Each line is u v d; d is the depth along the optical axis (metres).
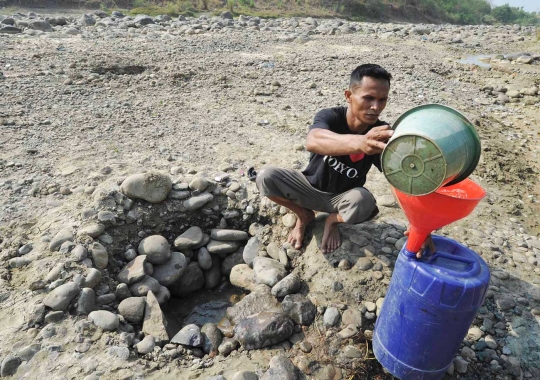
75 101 5.62
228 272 3.71
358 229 3.47
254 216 3.79
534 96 6.63
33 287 2.89
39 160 4.25
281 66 7.52
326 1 30.20
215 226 3.85
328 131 2.55
